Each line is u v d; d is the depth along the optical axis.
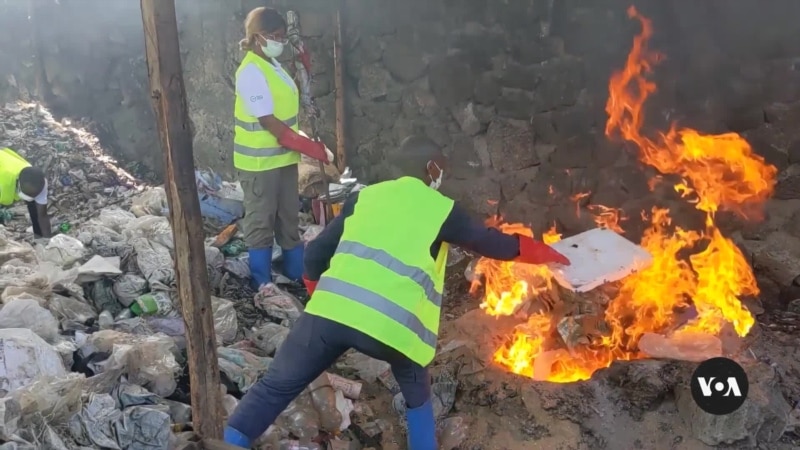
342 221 3.17
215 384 3.08
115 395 3.30
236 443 3.09
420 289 3.01
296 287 4.98
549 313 4.17
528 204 5.66
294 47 4.98
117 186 6.55
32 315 3.60
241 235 5.40
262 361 3.93
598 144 5.33
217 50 6.56
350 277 3.00
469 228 3.12
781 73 4.69
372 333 2.94
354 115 6.26
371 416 3.83
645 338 3.89
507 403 3.72
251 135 4.48
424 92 5.88
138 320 4.10
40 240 4.87
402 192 3.13
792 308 4.65
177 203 2.82
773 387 3.57
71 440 2.99
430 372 3.92
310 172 5.87
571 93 5.32
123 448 3.03
